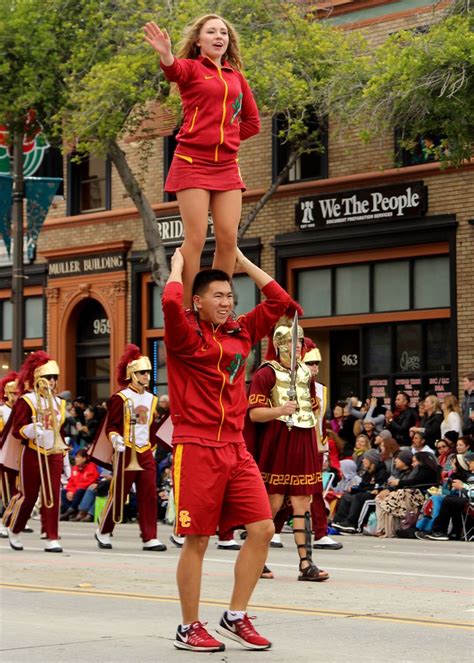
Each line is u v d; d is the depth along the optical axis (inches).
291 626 361.1
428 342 1039.0
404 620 374.6
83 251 1306.6
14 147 1110.4
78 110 1002.7
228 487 319.9
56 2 1023.0
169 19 964.6
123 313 1269.7
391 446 819.4
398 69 850.8
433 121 876.6
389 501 770.2
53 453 655.8
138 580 501.7
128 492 674.2
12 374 826.8
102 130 971.3
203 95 322.0
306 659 304.8
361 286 1082.7
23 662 300.8
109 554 642.8
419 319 1039.0
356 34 995.9
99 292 1293.1
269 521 319.9
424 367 1039.6
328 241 1095.0
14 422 656.4
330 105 951.6
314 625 363.3
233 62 336.2
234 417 318.3
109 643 330.3
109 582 494.0
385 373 1065.5
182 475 315.6
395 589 465.7
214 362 315.3
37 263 1359.5
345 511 804.6
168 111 1090.1
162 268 1043.3
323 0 1093.1
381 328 1070.4
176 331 310.8
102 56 1014.4
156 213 1237.1
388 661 301.1
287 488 494.0
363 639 336.2
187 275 328.8
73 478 967.6
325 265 1104.2
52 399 654.5
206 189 323.9
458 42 832.9
